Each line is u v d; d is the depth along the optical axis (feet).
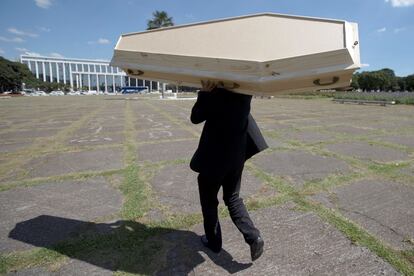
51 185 12.06
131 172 13.74
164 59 6.29
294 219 8.84
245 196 10.64
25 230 8.40
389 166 14.42
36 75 346.95
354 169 13.96
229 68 5.53
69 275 6.44
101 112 48.67
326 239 7.72
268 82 5.17
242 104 6.16
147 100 100.07
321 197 10.52
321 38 5.09
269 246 7.47
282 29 5.52
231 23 6.06
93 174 13.50
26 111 52.49
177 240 7.83
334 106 64.54
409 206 9.69
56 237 8.02
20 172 13.91
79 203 10.24
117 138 23.11
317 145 19.85
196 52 5.98
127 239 7.89
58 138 23.25
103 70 372.79
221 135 6.14
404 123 32.12
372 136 23.54
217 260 6.95
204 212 6.93
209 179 6.35
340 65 4.80
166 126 30.14
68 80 362.12
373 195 10.66
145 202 10.27
